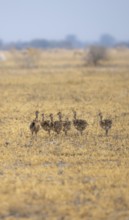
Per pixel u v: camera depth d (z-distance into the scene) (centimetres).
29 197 6016
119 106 14025
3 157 8081
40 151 8556
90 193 6209
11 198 5969
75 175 7019
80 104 14562
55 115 12175
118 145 9019
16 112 12962
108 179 6788
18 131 10181
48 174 7106
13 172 7194
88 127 10438
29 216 5541
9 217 5500
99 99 15775
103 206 5781
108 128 9800
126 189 6372
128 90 18250
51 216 5528
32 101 15550
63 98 16288
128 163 7731
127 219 5453
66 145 8919
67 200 5994
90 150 8600
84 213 5562
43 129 9894
